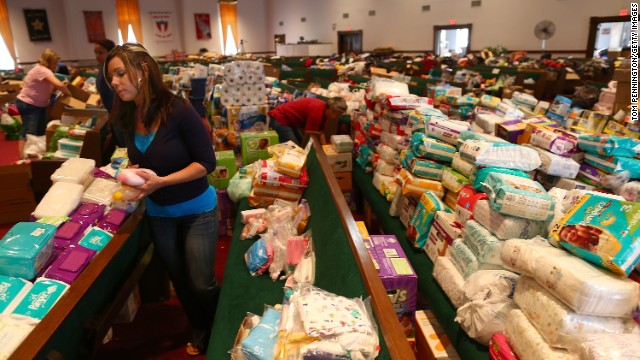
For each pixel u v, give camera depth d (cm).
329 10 1934
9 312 142
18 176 361
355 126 441
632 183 190
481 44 1409
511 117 298
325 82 746
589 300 116
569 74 775
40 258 165
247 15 2222
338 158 393
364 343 120
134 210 217
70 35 1783
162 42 2014
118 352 229
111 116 187
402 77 680
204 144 189
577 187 208
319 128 428
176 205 196
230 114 407
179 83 730
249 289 209
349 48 1906
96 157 382
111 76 169
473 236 182
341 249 175
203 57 1694
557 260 129
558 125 263
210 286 210
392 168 317
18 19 1689
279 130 428
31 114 537
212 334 179
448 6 1473
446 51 1552
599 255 124
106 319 167
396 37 1681
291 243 220
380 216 298
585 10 1145
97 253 180
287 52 1914
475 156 205
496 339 145
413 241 239
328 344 119
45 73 527
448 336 178
